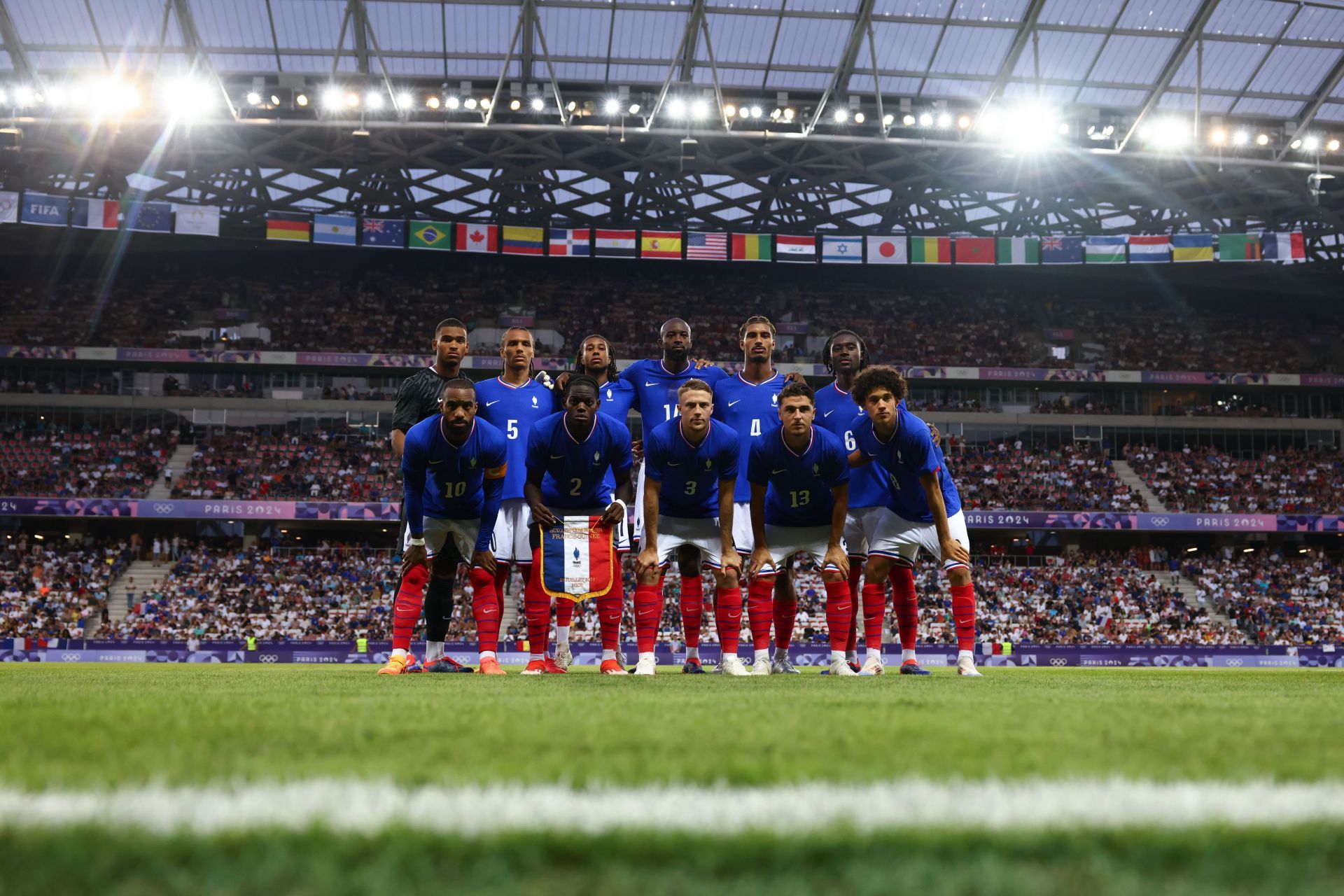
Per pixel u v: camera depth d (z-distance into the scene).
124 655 31.81
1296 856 1.34
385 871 1.24
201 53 33.53
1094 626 38.19
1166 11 33.78
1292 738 2.52
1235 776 1.89
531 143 38.53
